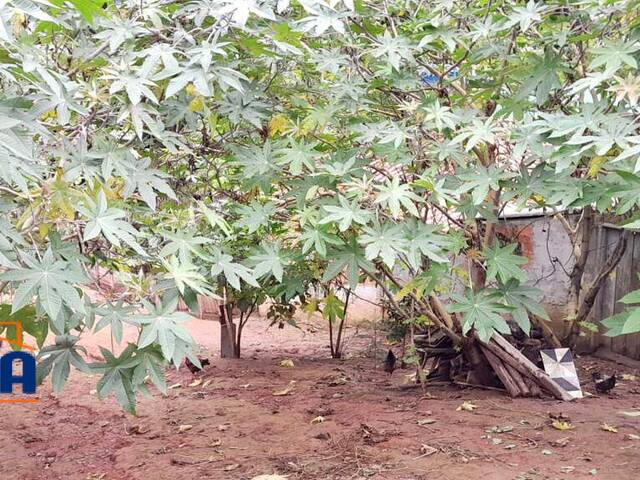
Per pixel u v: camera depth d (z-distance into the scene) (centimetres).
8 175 162
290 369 617
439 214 488
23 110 200
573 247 567
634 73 300
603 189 308
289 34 279
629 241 598
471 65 389
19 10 168
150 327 236
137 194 307
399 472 339
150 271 307
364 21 393
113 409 486
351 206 309
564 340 574
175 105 316
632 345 600
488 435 387
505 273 363
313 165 347
